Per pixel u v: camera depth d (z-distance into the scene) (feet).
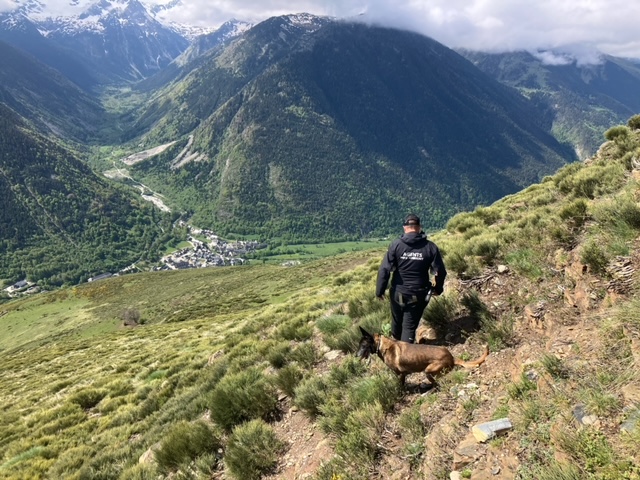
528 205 41.70
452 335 20.26
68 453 35.09
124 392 52.90
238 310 163.32
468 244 28.35
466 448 12.12
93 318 287.48
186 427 24.00
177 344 80.48
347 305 35.47
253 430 20.21
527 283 20.54
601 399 10.57
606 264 16.61
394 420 15.76
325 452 16.83
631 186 24.31
